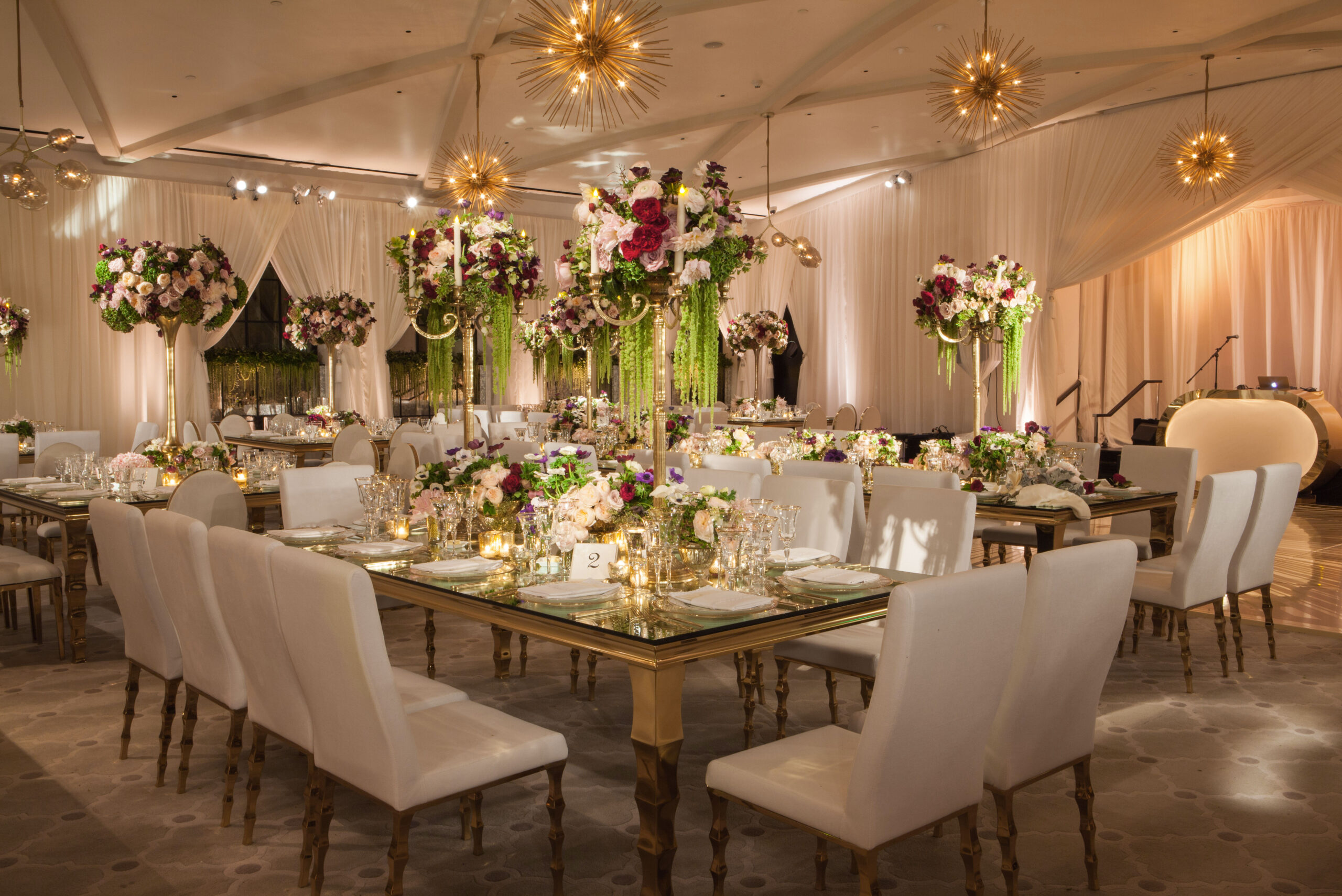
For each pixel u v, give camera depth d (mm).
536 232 13766
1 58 7848
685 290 3330
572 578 3018
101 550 3439
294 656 2465
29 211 10508
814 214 14266
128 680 3547
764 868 2779
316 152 11250
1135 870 2734
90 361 10898
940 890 2639
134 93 8688
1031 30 7832
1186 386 13672
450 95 8984
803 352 14555
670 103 9438
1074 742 2547
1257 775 3381
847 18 7367
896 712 2016
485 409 12570
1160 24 7781
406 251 5977
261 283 12461
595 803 3211
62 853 2861
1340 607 5809
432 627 4520
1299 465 4742
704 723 3951
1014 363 6453
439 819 3119
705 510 3176
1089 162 10586
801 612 2629
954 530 3639
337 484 4703
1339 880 2672
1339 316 12375
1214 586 4391
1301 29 8047
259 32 7301
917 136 11039
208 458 6230
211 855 2850
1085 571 2381
